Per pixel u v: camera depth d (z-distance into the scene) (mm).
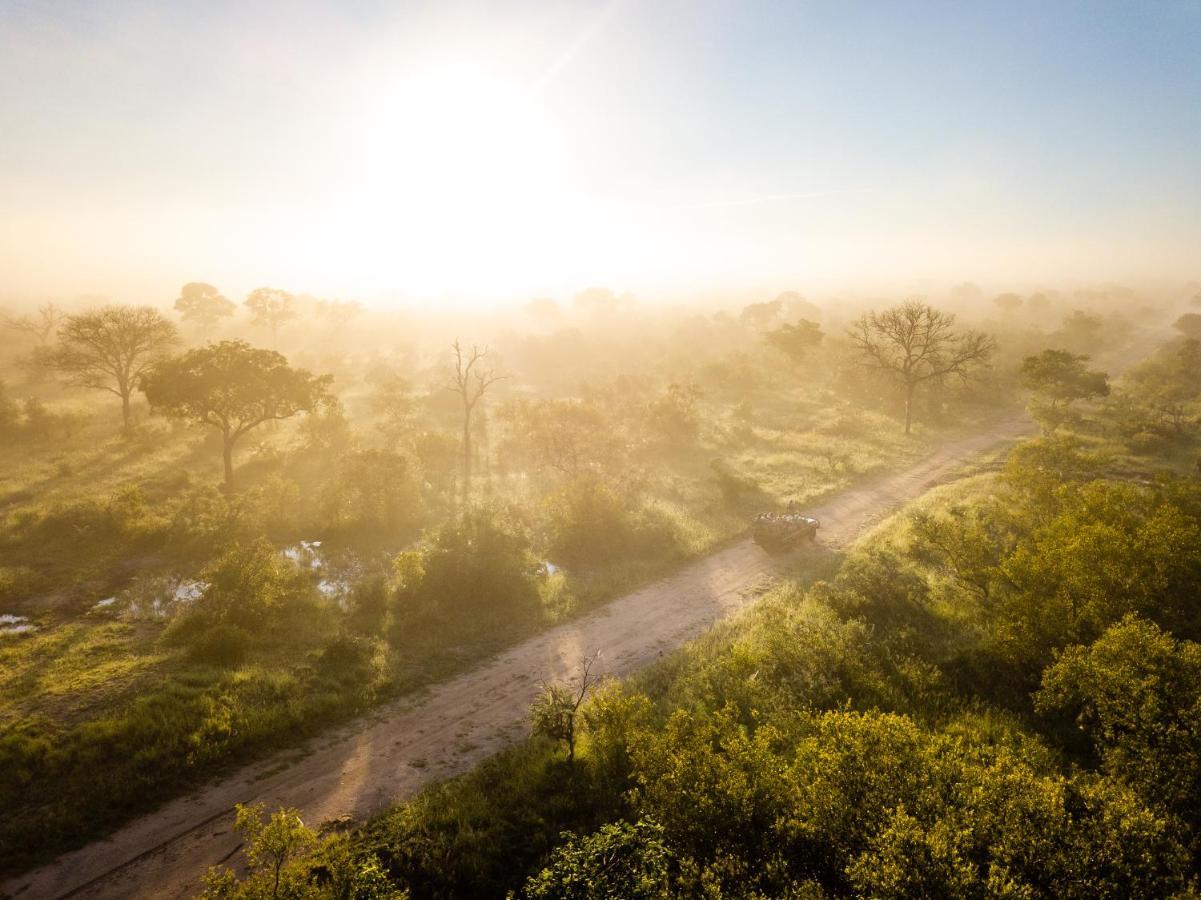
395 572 24391
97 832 11469
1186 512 20328
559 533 27562
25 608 21031
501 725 15250
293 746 14234
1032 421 53344
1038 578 17234
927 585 22328
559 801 12211
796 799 10312
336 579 24266
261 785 12906
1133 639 12461
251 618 19250
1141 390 58531
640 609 21922
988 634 17781
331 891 8797
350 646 17875
